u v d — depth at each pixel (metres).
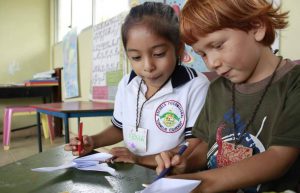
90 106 2.31
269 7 0.59
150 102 1.03
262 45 0.63
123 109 1.10
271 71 0.67
